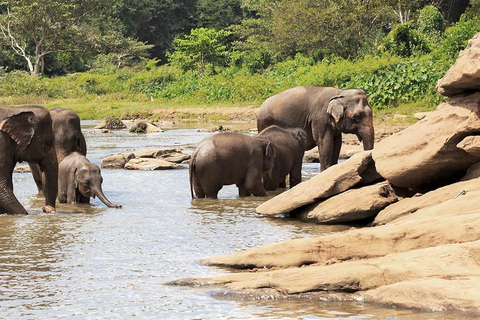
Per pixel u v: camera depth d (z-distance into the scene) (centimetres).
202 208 1378
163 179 1809
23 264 938
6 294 797
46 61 8844
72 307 746
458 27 4050
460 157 1107
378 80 3684
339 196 1201
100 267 920
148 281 848
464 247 752
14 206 1341
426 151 1127
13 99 5859
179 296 780
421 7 6128
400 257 777
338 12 5678
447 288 693
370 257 841
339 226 1177
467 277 717
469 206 941
